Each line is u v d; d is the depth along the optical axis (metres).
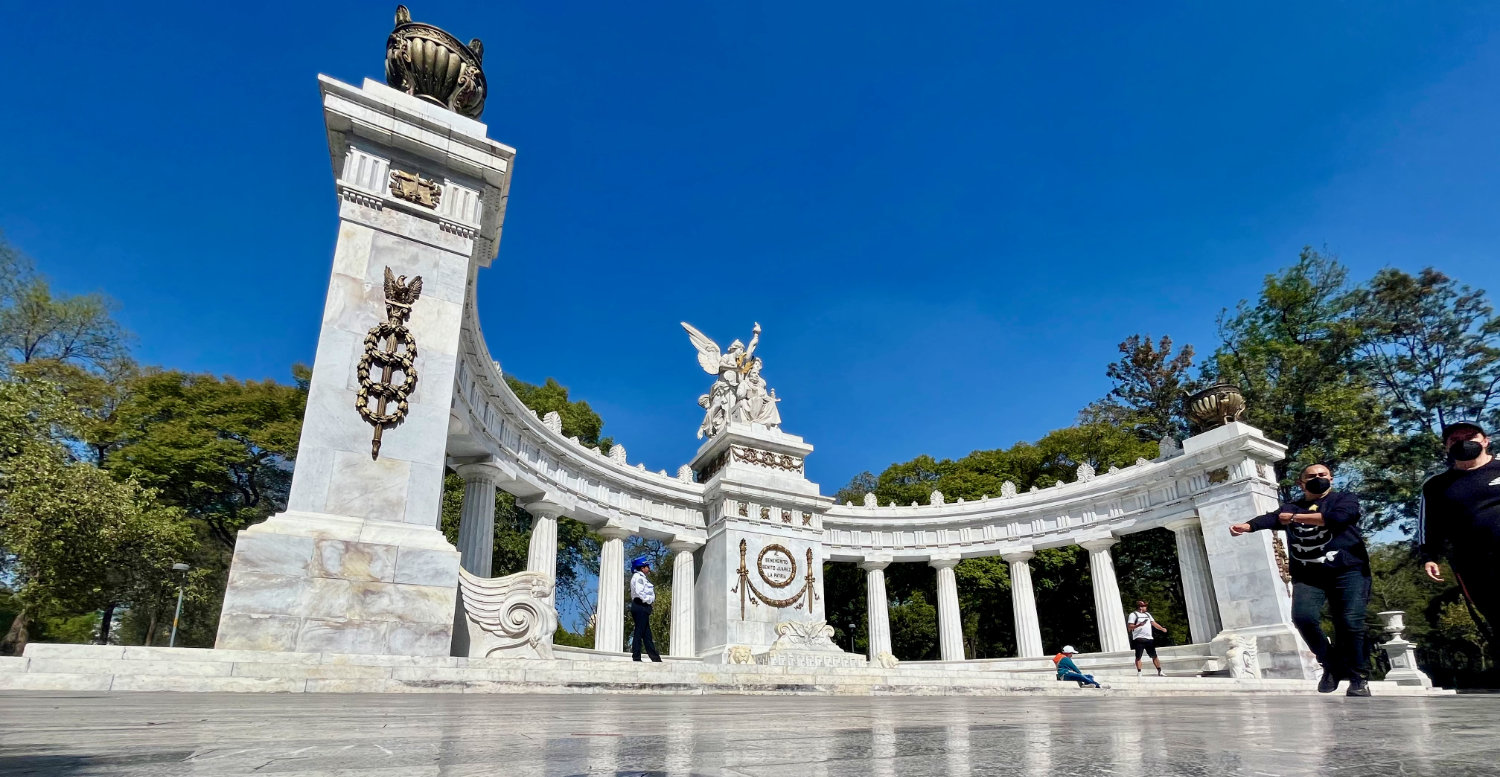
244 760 2.23
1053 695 12.52
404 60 15.95
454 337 14.52
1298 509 8.41
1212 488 29.66
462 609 12.77
